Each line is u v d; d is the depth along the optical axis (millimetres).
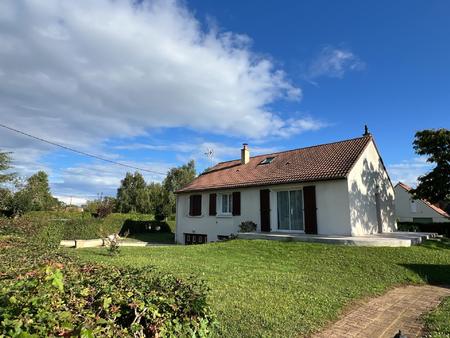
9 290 2775
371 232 16578
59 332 2316
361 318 6215
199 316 3576
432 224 22203
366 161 17250
